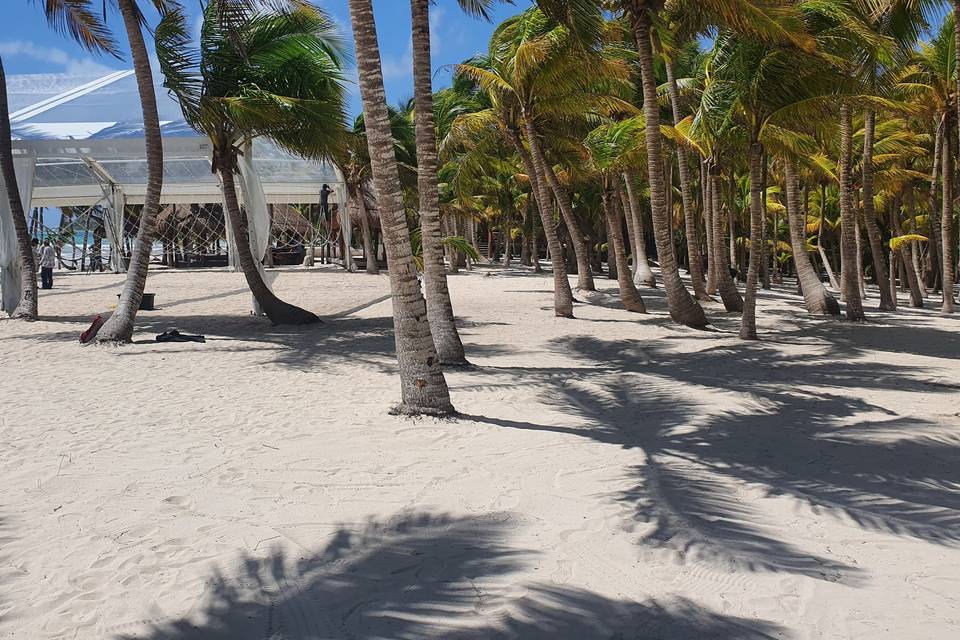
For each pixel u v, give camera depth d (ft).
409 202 111.55
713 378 30.91
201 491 16.22
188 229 125.39
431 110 31.58
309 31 45.09
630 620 10.43
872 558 12.48
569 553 12.81
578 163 71.46
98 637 10.01
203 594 11.29
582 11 41.70
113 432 21.38
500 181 128.57
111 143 51.16
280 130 45.96
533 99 55.72
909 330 50.83
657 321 54.85
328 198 120.37
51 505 15.26
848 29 43.75
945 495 15.65
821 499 15.43
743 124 47.06
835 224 130.31
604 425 22.33
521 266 151.64
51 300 68.95
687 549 12.92
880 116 78.54
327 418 23.15
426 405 23.30
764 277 96.48
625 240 160.04
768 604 10.87
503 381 29.71
